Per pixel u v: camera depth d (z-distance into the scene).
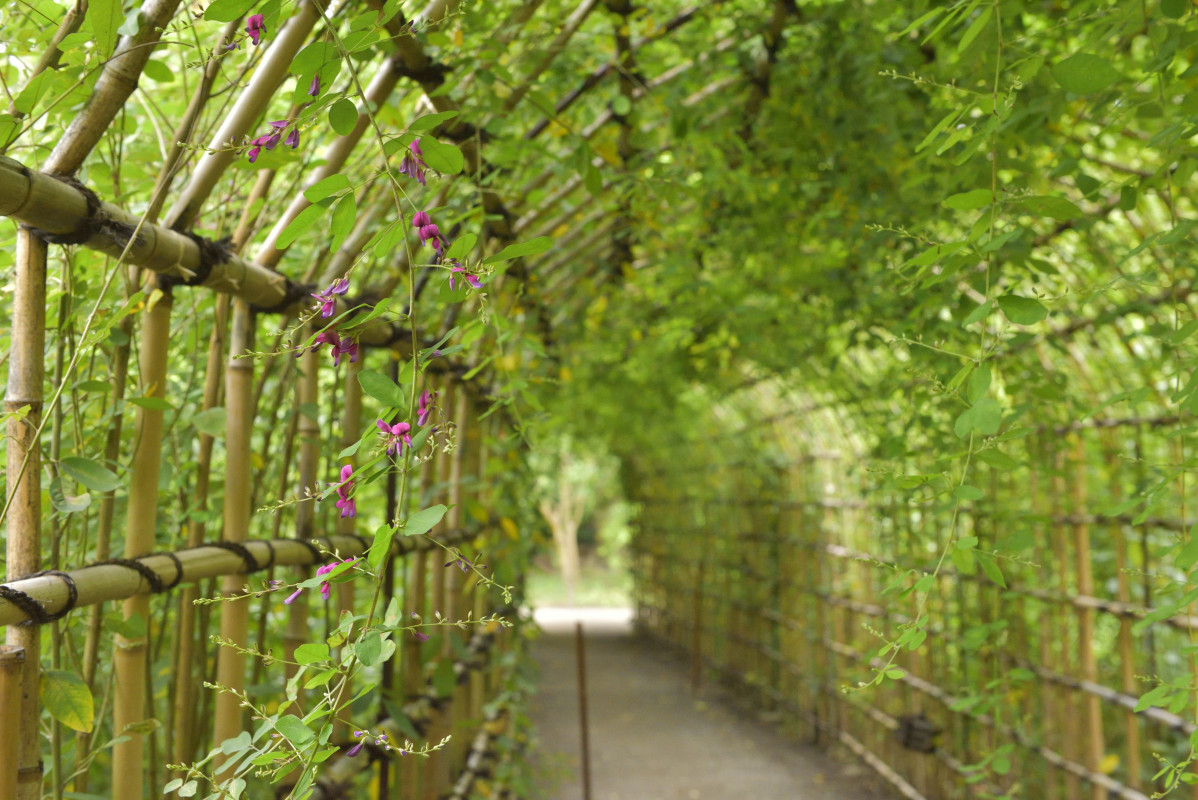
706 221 2.98
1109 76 1.04
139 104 1.63
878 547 4.74
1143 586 3.10
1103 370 3.16
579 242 3.42
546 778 4.93
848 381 3.94
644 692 7.53
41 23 1.19
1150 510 1.19
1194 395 1.12
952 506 1.27
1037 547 3.41
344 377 2.12
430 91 1.65
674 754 5.60
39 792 0.99
